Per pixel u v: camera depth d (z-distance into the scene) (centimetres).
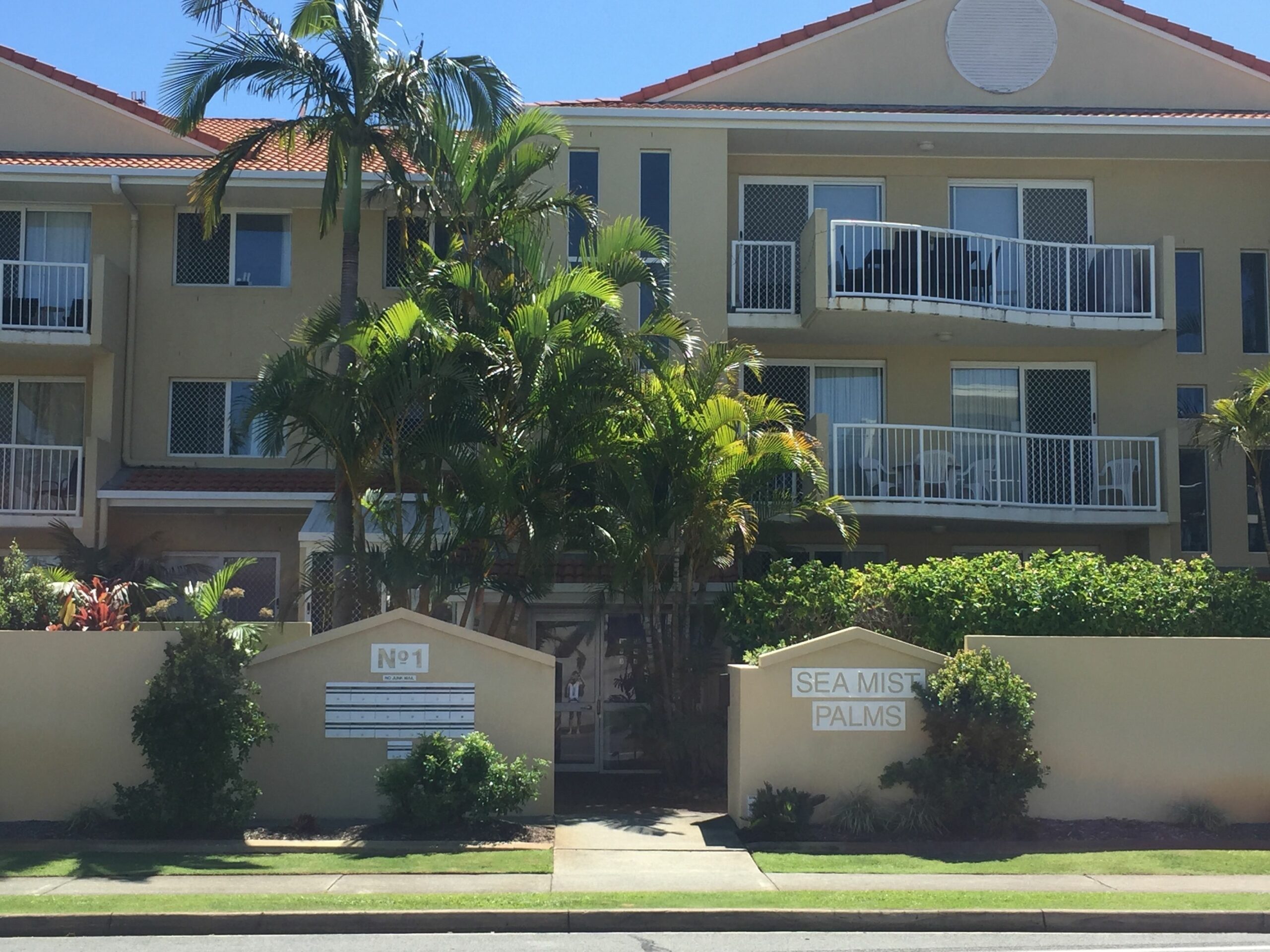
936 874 1074
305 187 2036
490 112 1569
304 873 1052
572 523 1485
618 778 1656
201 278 2130
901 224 1948
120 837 1187
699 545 1515
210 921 900
